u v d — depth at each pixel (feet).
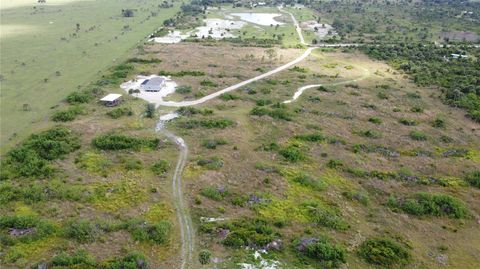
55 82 377.50
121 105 325.62
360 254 168.14
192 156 246.88
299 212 192.44
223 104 336.90
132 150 252.01
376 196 215.51
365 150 267.59
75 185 209.56
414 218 199.21
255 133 284.00
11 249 161.38
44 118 300.81
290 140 273.75
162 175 222.48
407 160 257.55
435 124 319.27
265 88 380.17
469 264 170.19
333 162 243.81
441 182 232.32
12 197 198.90
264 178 221.25
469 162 260.01
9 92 349.41
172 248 165.37
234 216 187.42
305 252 164.76
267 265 157.07
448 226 195.21
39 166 229.86
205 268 154.51
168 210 190.49
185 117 306.35
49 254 159.84
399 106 355.36
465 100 370.32
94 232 171.63
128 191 205.16
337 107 344.49
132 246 164.96
